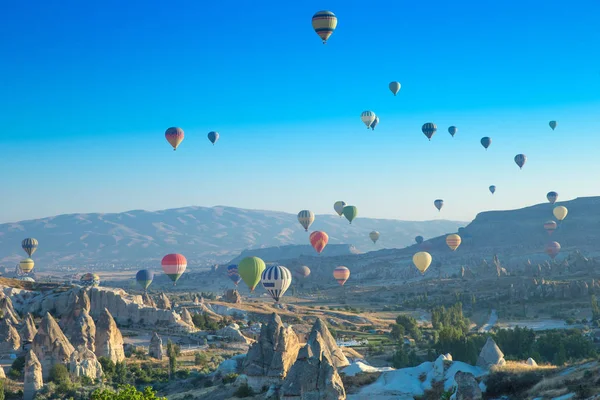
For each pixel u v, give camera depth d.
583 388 65.50
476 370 85.31
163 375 138.38
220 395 101.56
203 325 198.88
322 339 95.56
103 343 145.88
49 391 120.31
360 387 87.44
